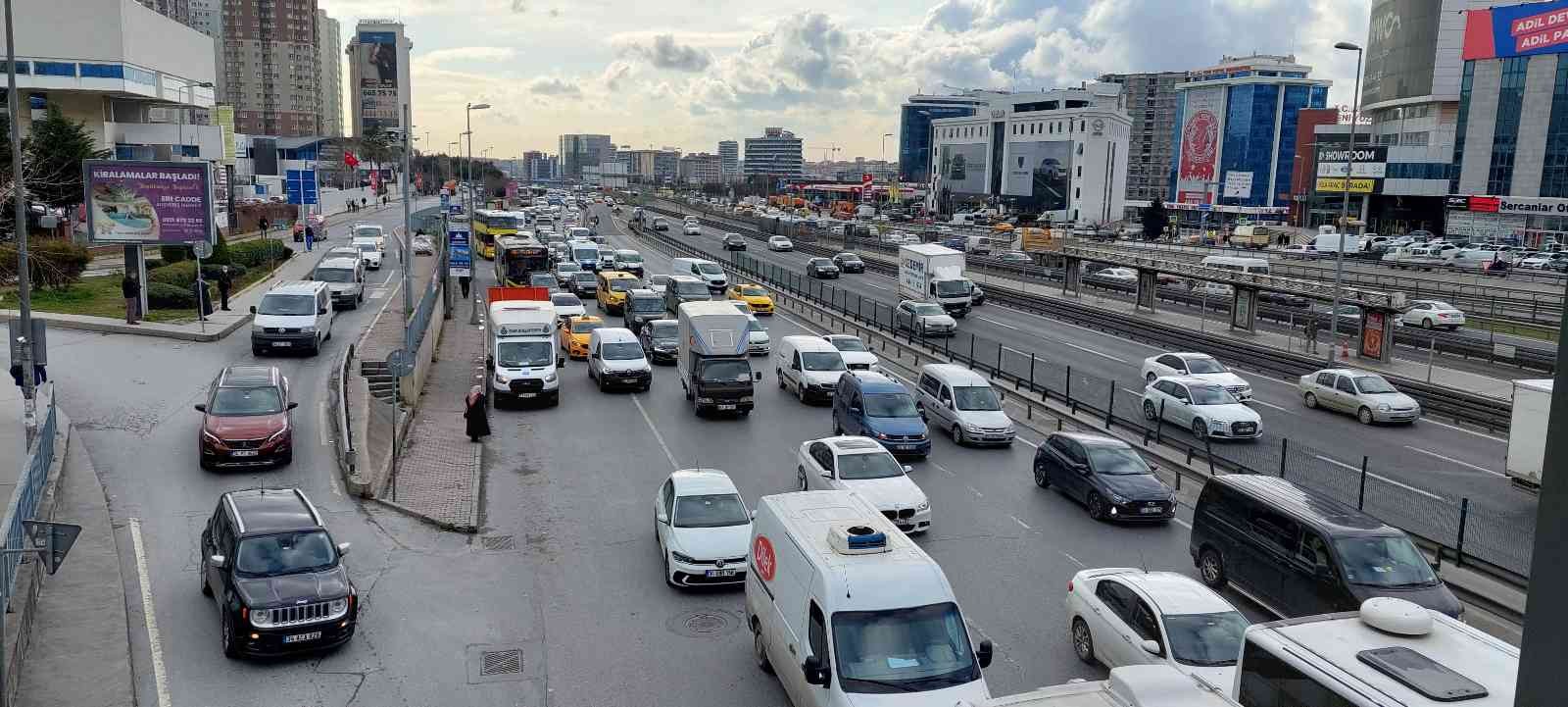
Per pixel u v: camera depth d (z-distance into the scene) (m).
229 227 85.50
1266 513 16.20
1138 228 149.75
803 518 13.61
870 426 25.30
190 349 33.47
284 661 13.81
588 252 67.75
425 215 112.56
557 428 28.45
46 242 43.28
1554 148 100.06
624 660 14.30
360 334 38.78
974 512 21.52
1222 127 164.50
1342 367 39.06
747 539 16.97
